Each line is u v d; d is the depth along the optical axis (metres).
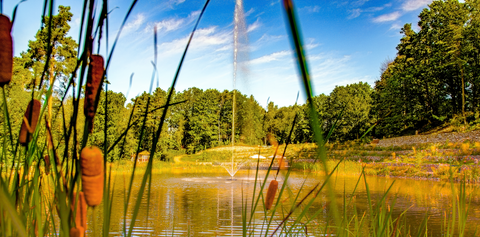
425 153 22.52
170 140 54.44
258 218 6.16
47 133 0.72
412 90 35.22
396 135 39.97
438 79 31.58
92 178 0.44
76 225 0.54
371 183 13.85
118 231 5.29
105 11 0.60
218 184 14.49
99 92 0.58
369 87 61.69
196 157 42.94
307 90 0.21
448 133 30.02
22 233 0.37
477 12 25.59
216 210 7.82
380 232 1.92
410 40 36.72
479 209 7.39
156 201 9.32
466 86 25.48
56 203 0.70
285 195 8.27
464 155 20.14
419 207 8.00
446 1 29.69
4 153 0.82
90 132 0.58
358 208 6.44
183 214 7.26
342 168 19.17
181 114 66.75
